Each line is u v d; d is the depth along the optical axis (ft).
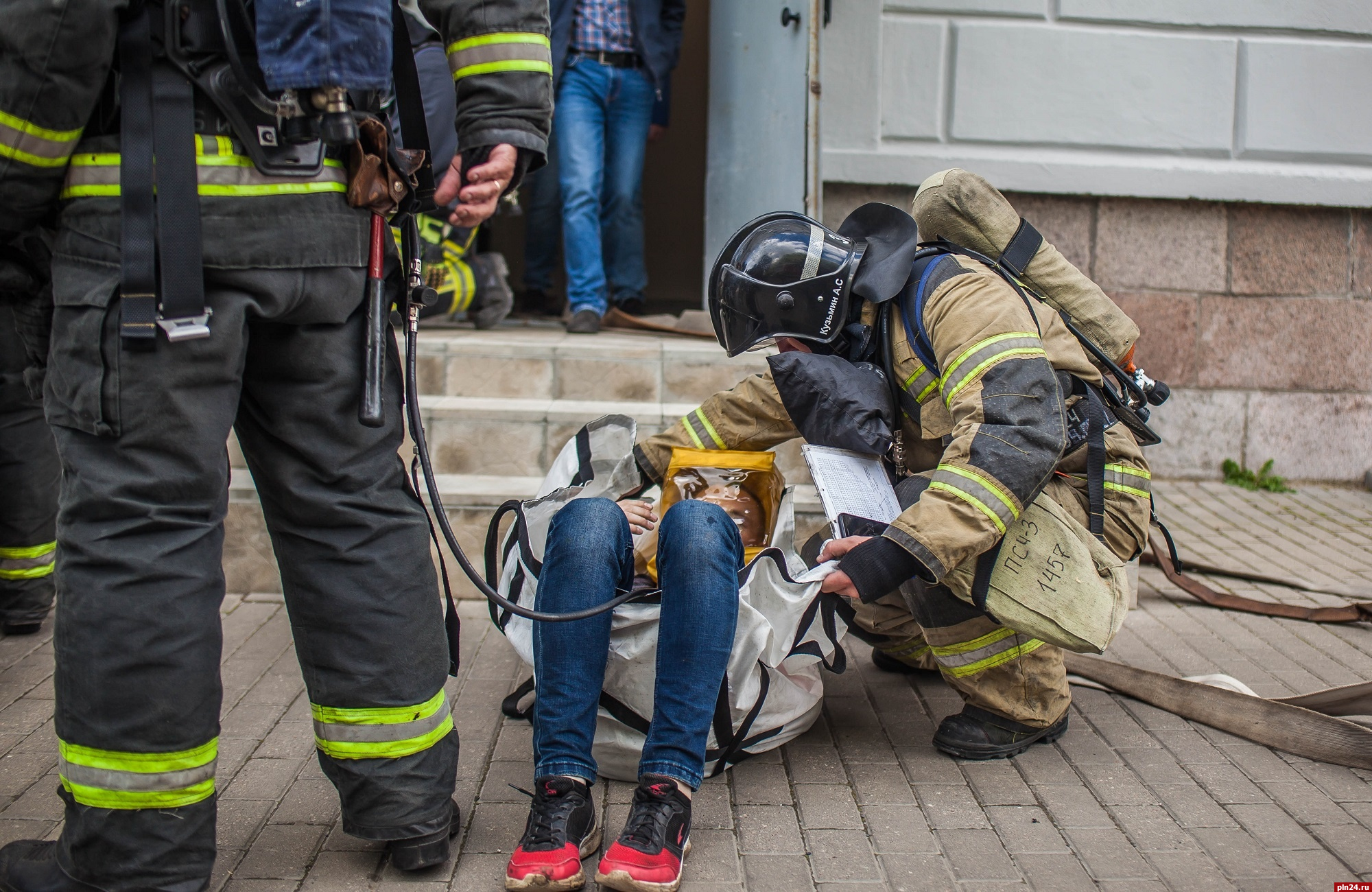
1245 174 16.05
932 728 8.24
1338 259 16.49
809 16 14.05
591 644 6.35
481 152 5.76
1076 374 7.60
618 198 16.76
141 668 4.99
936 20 15.78
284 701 8.43
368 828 5.83
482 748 7.73
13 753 7.41
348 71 4.72
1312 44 15.94
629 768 7.13
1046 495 7.26
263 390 5.45
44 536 9.52
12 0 4.46
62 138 4.74
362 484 5.63
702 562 6.35
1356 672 9.45
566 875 5.72
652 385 12.80
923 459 7.86
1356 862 6.23
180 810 5.17
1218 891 5.91
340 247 5.29
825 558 6.93
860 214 7.93
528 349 12.71
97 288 4.90
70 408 4.99
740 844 6.42
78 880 5.22
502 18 5.66
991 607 6.96
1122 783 7.29
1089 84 15.93
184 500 5.07
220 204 4.95
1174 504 15.52
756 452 7.80
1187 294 16.48
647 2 15.84
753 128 15.57
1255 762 7.64
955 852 6.35
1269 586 12.00
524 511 7.48
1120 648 10.04
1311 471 16.88
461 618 10.53
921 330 7.26
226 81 4.86
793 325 7.50
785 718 7.53
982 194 7.84
